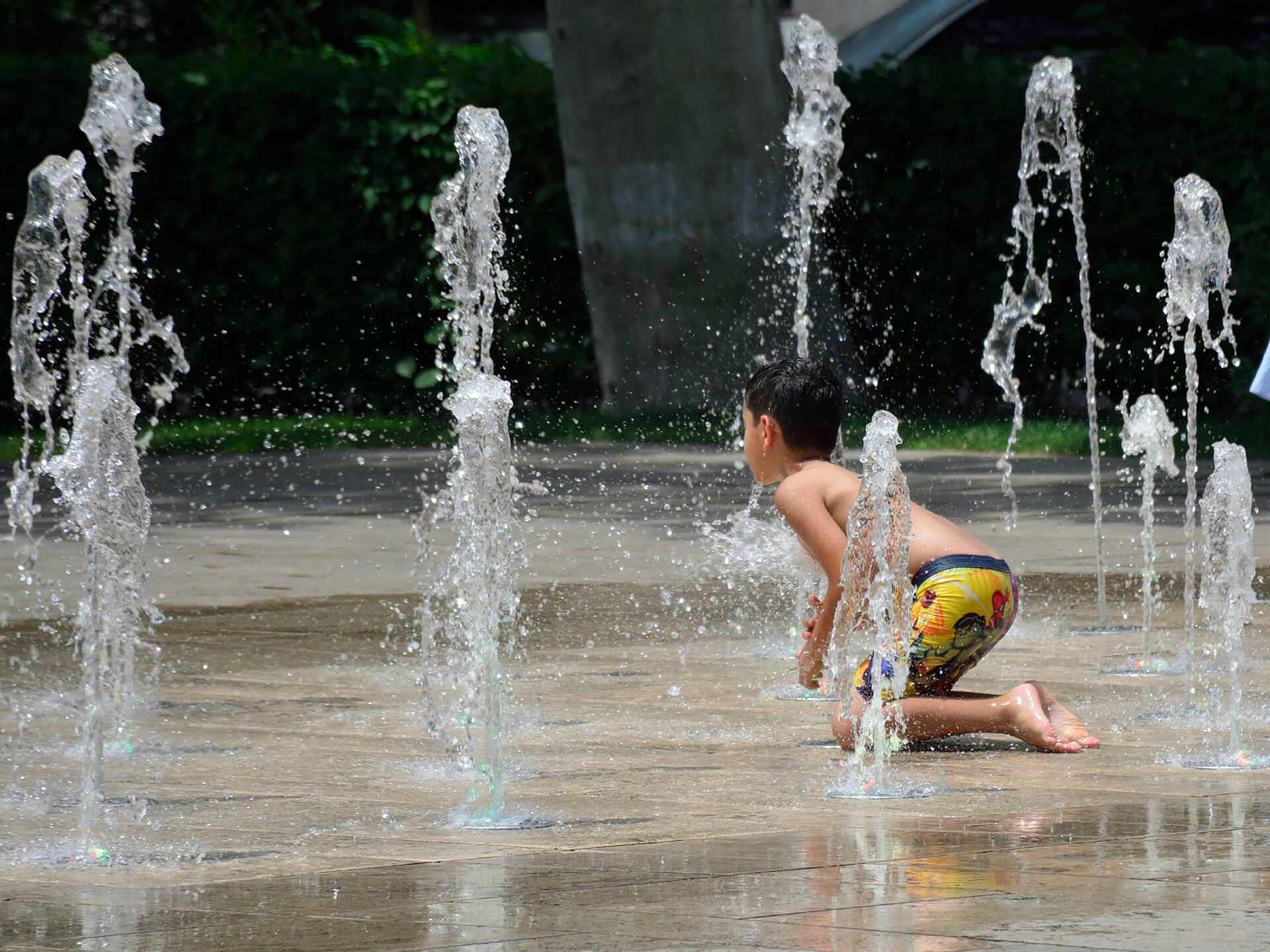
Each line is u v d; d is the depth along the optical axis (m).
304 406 52.25
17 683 15.56
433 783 11.39
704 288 48.72
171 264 51.06
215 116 50.66
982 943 7.16
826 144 30.22
